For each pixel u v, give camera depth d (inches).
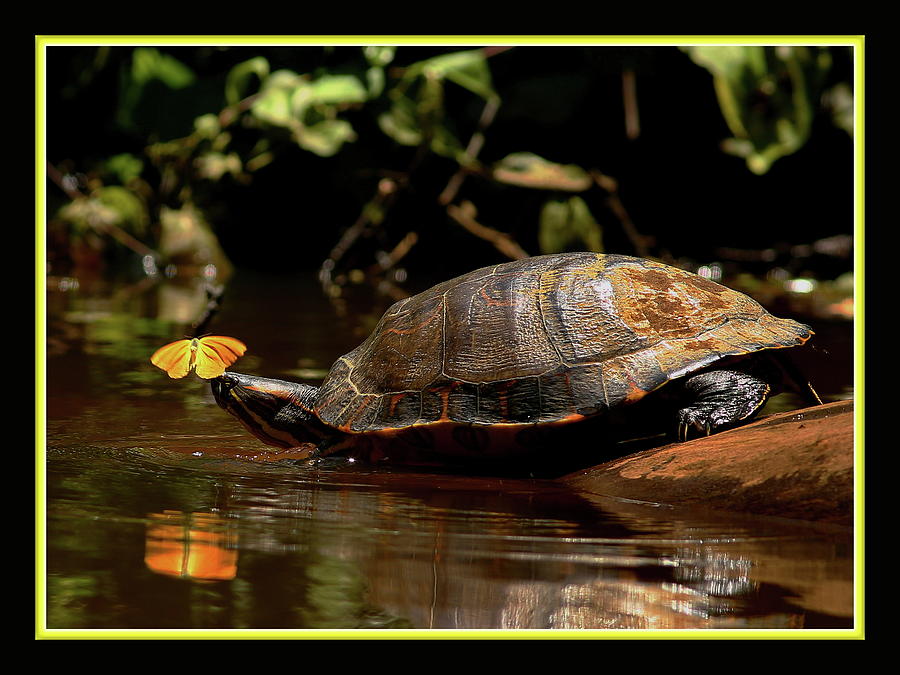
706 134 934.4
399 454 280.2
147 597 165.6
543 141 941.2
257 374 404.5
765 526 211.8
